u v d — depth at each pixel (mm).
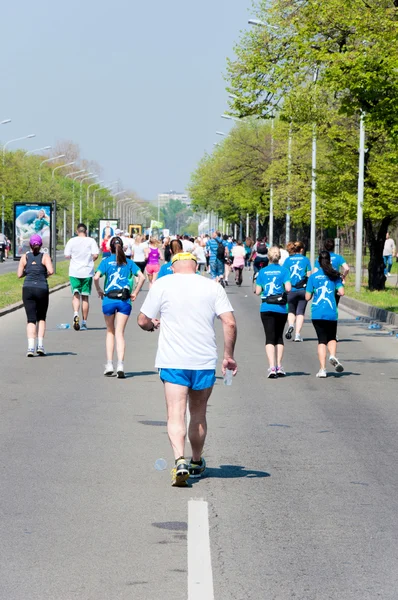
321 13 53062
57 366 37094
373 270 88062
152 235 81188
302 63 63406
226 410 27797
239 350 44062
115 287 34344
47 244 99750
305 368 38188
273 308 35000
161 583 12984
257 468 20312
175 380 18609
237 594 12594
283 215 154875
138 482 18875
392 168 81625
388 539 15242
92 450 21844
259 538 15195
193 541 14922
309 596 12555
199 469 19500
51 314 62562
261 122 176000
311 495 18047
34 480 18953
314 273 35594
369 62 50000
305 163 121188
